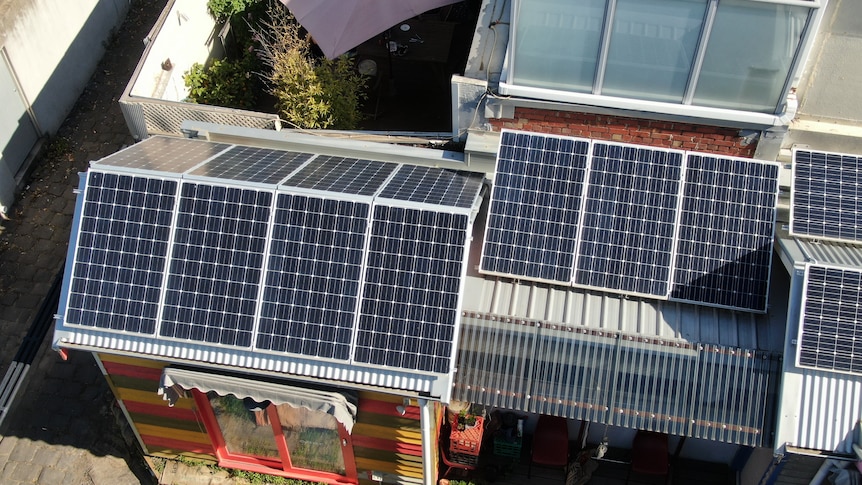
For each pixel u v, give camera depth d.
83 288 11.05
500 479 13.76
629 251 11.38
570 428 13.91
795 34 10.78
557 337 11.32
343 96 15.61
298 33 17.62
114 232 11.09
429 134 13.40
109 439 14.45
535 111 12.47
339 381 10.74
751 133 12.07
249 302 10.79
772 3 10.45
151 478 14.03
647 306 11.46
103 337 11.06
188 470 14.00
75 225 11.15
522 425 13.77
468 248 10.63
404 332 10.55
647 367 11.15
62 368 15.28
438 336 10.49
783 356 10.62
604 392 11.22
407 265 10.64
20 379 15.12
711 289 11.25
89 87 19.86
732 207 11.37
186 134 13.48
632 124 12.38
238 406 12.55
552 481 13.73
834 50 11.24
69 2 18.62
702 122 12.07
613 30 11.21
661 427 11.11
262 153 12.83
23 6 16.89
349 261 10.73
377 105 17.28
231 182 11.03
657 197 11.45
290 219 10.88
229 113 13.68
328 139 13.04
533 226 11.52
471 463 13.33
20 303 16.14
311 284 10.74
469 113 12.68
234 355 10.86
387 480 13.38
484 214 12.80
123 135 18.89
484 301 11.61
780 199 12.37
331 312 10.67
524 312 11.47
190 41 16.89
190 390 12.22
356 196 10.83
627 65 11.65
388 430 12.17
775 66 11.23
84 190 11.20
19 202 17.62
